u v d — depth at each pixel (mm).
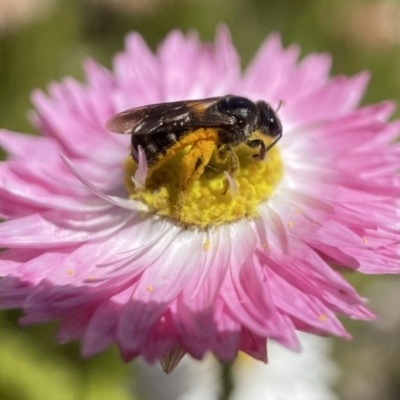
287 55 70
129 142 62
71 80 66
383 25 98
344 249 49
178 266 51
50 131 63
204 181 53
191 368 72
